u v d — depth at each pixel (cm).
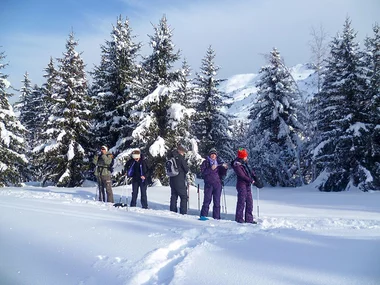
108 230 474
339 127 1739
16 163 1917
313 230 485
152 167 1590
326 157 1838
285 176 2422
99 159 995
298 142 2427
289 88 2420
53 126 2027
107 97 1941
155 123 1587
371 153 1628
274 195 1435
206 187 732
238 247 378
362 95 1684
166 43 1673
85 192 1245
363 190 1578
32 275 305
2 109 1823
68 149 1955
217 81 2658
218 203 743
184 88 1834
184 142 1659
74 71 2080
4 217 547
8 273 309
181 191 812
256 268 305
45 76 2805
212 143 2556
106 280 289
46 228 479
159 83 1619
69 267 325
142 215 621
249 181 695
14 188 1494
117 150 1828
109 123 1978
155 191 1331
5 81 1836
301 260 324
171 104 1617
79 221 534
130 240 419
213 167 737
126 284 274
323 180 1841
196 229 476
